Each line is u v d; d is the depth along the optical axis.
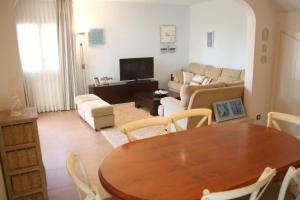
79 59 6.37
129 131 2.18
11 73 2.65
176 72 7.52
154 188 1.37
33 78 5.71
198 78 6.64
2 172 2.34
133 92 6.73
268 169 1.39
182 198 1.28
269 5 3.98
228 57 6.33
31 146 2.40
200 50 7.33
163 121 2.36
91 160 3.45
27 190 2.47
